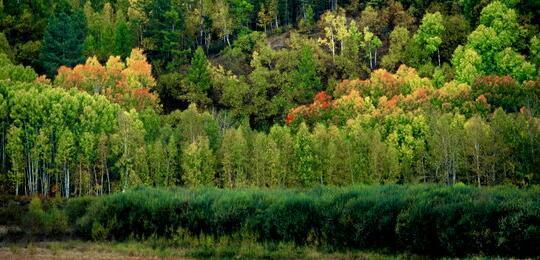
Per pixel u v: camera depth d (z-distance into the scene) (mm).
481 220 23047
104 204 32438
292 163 61594
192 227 29594
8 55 85688
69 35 90688
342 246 26062
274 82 94125
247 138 65812
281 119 89562
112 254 27156
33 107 57969
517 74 81625
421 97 74438
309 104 87500
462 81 81750
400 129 64500
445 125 59281
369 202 26484
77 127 59594
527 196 25500
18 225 33844
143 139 62812
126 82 82188
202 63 93500
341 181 58594
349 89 83812
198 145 62219
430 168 61750
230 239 28297
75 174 59781
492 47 86188
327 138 62406
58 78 79875
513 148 55750
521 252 21891
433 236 23953
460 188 27672
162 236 29703
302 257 25188
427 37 95250
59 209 37656
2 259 26000
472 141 56750
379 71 84938
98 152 58844
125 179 58000
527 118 57125
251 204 29438
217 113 87625
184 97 90688
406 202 25781
